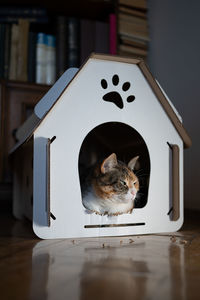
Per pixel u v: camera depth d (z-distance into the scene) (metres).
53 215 1.00
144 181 1.24
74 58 1.95
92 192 1.10
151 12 2.04
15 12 1.91
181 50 1.78
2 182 1.78
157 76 1.99
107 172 1.10
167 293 0.54
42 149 1.00
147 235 1.08
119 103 1.17
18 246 0.91
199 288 0.57
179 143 1.16
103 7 2.06
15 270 0.68
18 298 0.52
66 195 1.01
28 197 1.31
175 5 1.83
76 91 1.04
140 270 0.67
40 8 1.93
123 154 1.53
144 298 0.52
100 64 1.07
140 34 1.99
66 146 1.02
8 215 1.72
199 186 1.64
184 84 1.76
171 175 1.14
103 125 1.58
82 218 1.03
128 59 1.08
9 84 1.80
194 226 1.25
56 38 1.95
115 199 1.07
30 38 1.90
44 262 0.73
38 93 1.86
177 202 1.13
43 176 1.00
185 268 0.69
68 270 0.67
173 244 0.93
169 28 1.88
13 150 1.41
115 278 0.62
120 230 1.06
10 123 1.81
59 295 0.53
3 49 1.84
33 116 1.11
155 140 1.13
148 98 1.13
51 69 1.95
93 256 0.79
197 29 1.67
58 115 1.02
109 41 2.00
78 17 2.18
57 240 0.99
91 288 0.57
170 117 1.15
